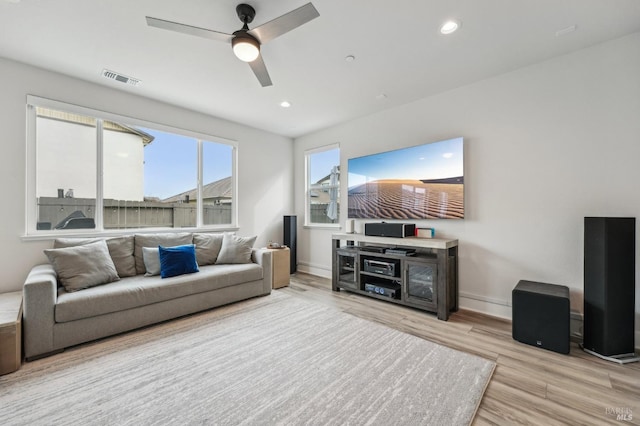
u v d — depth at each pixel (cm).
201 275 290
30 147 268
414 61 256
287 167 509
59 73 279
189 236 349
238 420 140
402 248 349
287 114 395
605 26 206
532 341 218
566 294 213
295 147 517
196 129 386
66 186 291
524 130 266
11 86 256
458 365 189
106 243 286
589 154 234
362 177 398
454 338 233
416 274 301
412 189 342
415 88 312
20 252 260
